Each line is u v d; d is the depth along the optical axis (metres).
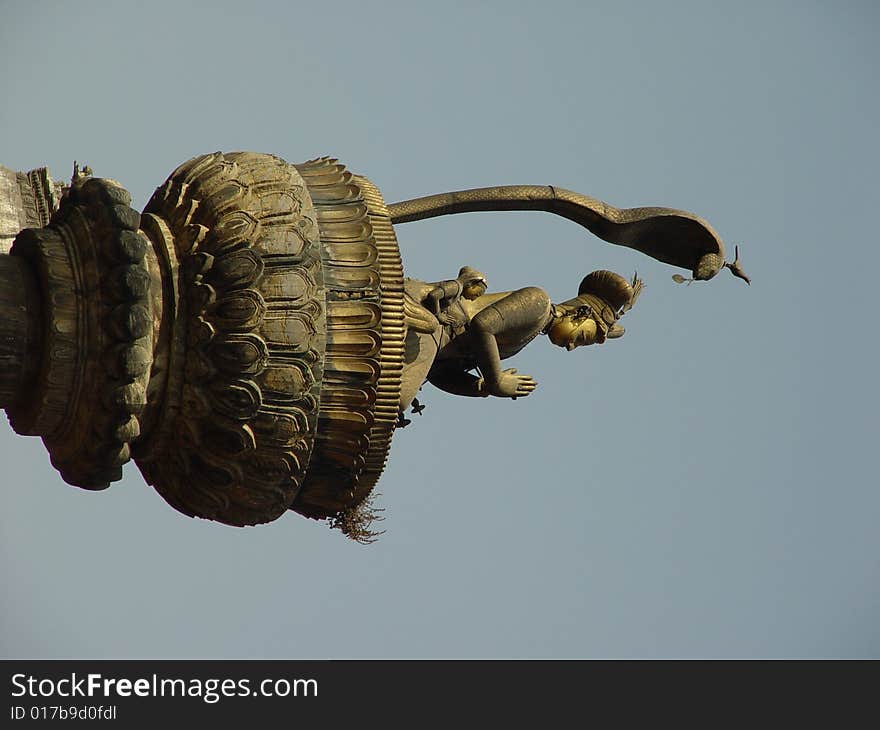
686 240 42.75
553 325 41.88
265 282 32.91
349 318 34.12
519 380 40.72
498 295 40.53
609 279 42.75
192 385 32.81
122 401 31.27
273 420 32.97
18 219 44.44
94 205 32.28
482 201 40.31
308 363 33.09
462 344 39.66
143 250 31.47
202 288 32.62
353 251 34.72
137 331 31.22
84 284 31.77
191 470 33.91
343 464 35.09
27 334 31.84
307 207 34.06
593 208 41.16
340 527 36.94
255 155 35.09
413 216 39.75
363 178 36.50
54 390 31.70
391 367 34.72
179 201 34.00
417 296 38.22
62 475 34.06
